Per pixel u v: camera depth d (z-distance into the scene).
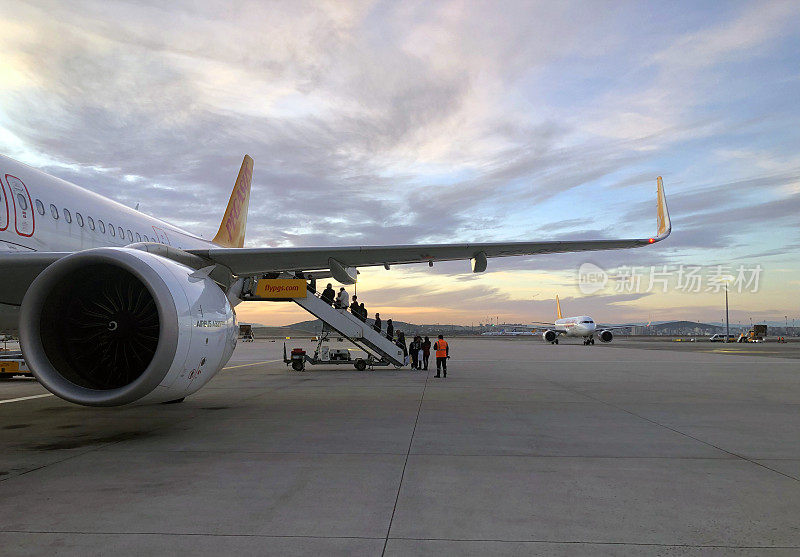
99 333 7.07
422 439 7.15
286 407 10.40
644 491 4.77
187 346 6.67
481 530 3.80
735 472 5.44
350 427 8.09
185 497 4.55
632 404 10.80
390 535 3.70
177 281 6.86
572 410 9.95
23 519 3.99
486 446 6.70
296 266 10.57
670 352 38.44
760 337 87.25
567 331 63.03
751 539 3.63
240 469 5.52
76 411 9.82
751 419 8.91
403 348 23.09
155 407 10.42
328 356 22.16
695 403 10.95
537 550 3.44
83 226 9.19
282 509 4.24
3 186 7.66
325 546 3.50
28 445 6.73
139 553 3.37
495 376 18.09
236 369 22.47
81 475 5.27
